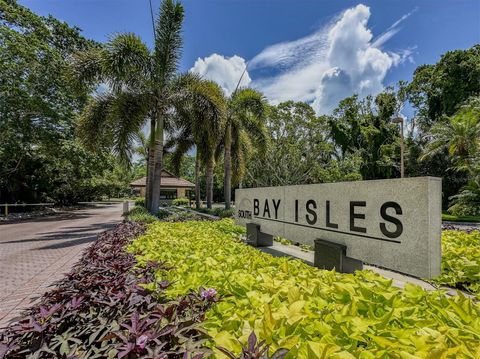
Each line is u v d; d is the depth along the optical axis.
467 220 14.14
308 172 23.20
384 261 2.47
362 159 23.20
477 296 1.84
